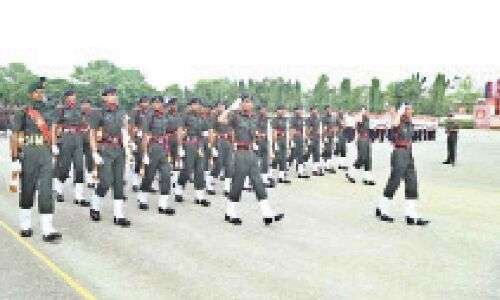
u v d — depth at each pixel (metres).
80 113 11.40
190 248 7.69
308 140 16.84
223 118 9.45
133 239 8.19
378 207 10.01
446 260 7.23
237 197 9.52
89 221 9.48
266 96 89.00
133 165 13.31
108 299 5.62
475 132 56.97
